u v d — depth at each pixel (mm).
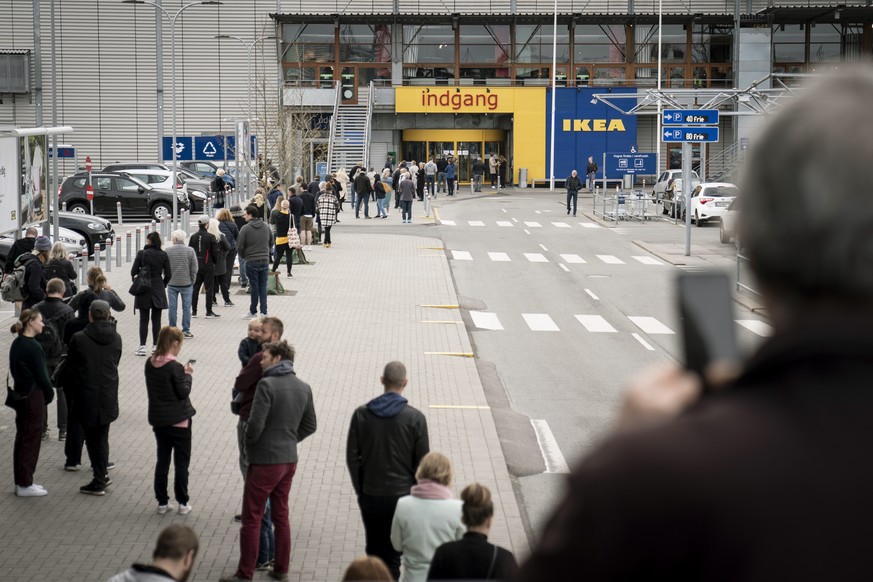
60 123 75062
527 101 75188
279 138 62188
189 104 75438
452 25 75062
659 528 1020
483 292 31656
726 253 39781
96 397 13422
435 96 74688
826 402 1045
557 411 18516
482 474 14625
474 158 77688
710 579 1003
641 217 53469
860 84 1113
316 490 13938
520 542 12195
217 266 26062
